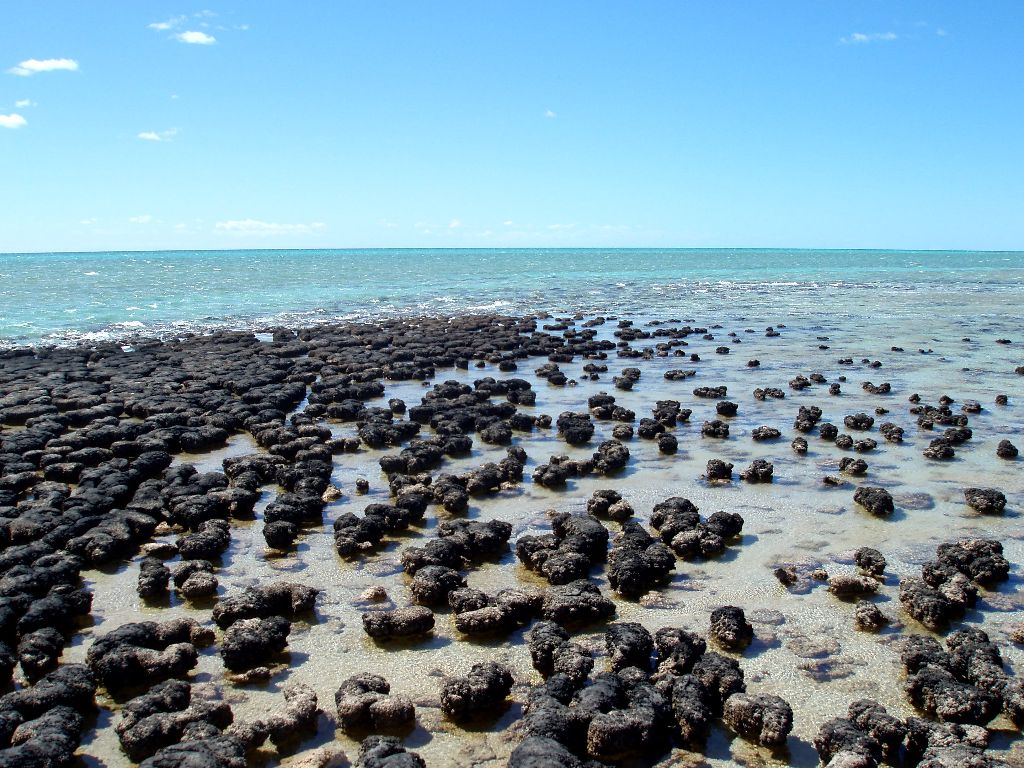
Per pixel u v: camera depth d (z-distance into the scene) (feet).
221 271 446.19
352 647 36.81
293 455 68.28
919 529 50.03
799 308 210.59
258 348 127.24
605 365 115.96
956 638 35.32
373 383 96.48
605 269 490.90
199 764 26.48
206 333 157.17
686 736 29.66
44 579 41.75
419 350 123.34
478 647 36.81
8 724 29.66
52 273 414.62
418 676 34.27
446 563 44.60
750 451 68.74
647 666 34.42
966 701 30.27
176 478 59.62
